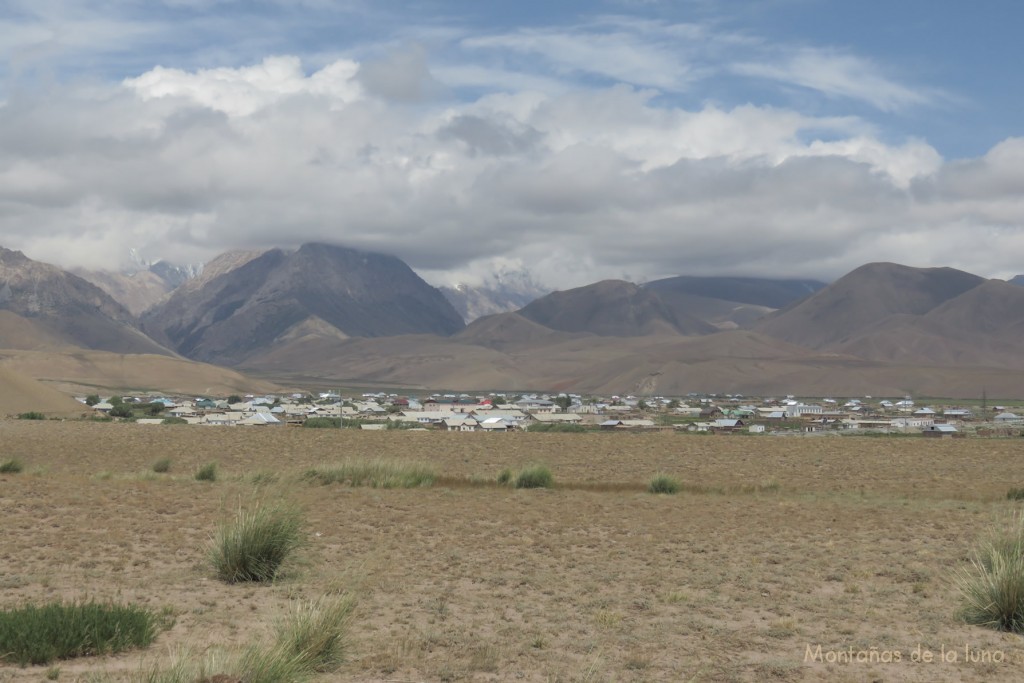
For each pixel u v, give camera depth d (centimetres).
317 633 1395
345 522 3028
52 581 1962
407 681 1306
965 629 1691
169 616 1661
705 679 1341
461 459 6825
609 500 3934
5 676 1246
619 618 1717
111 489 3753
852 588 2044
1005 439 10050
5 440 8000
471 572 2211
